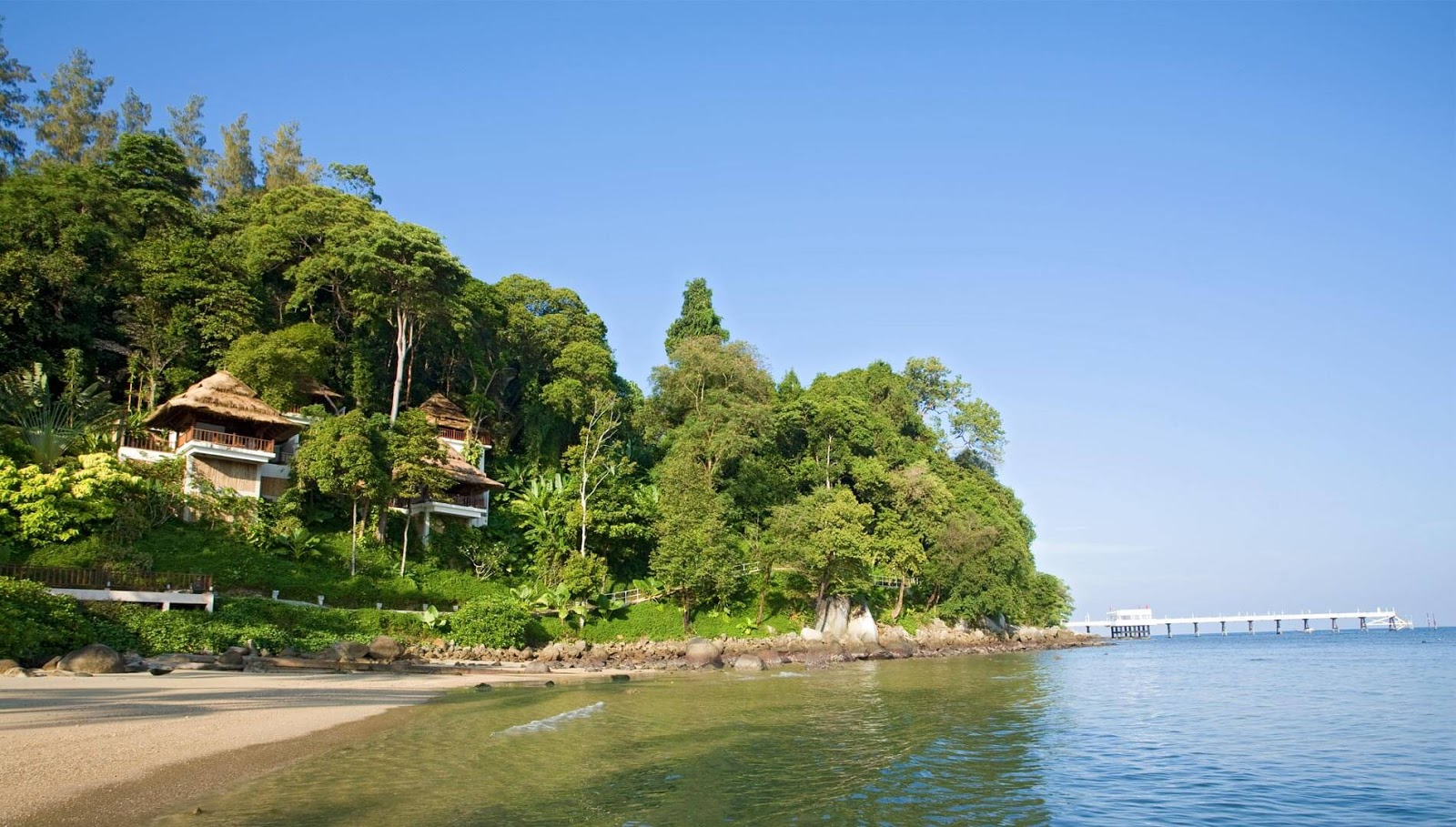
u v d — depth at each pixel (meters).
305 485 48.69
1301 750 24.84
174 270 53.62
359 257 55.97
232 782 15.53
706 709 30.81
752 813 15.80
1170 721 30.64
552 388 67.31
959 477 94.38
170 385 51.47
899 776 19.59
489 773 17.80
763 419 73.94
